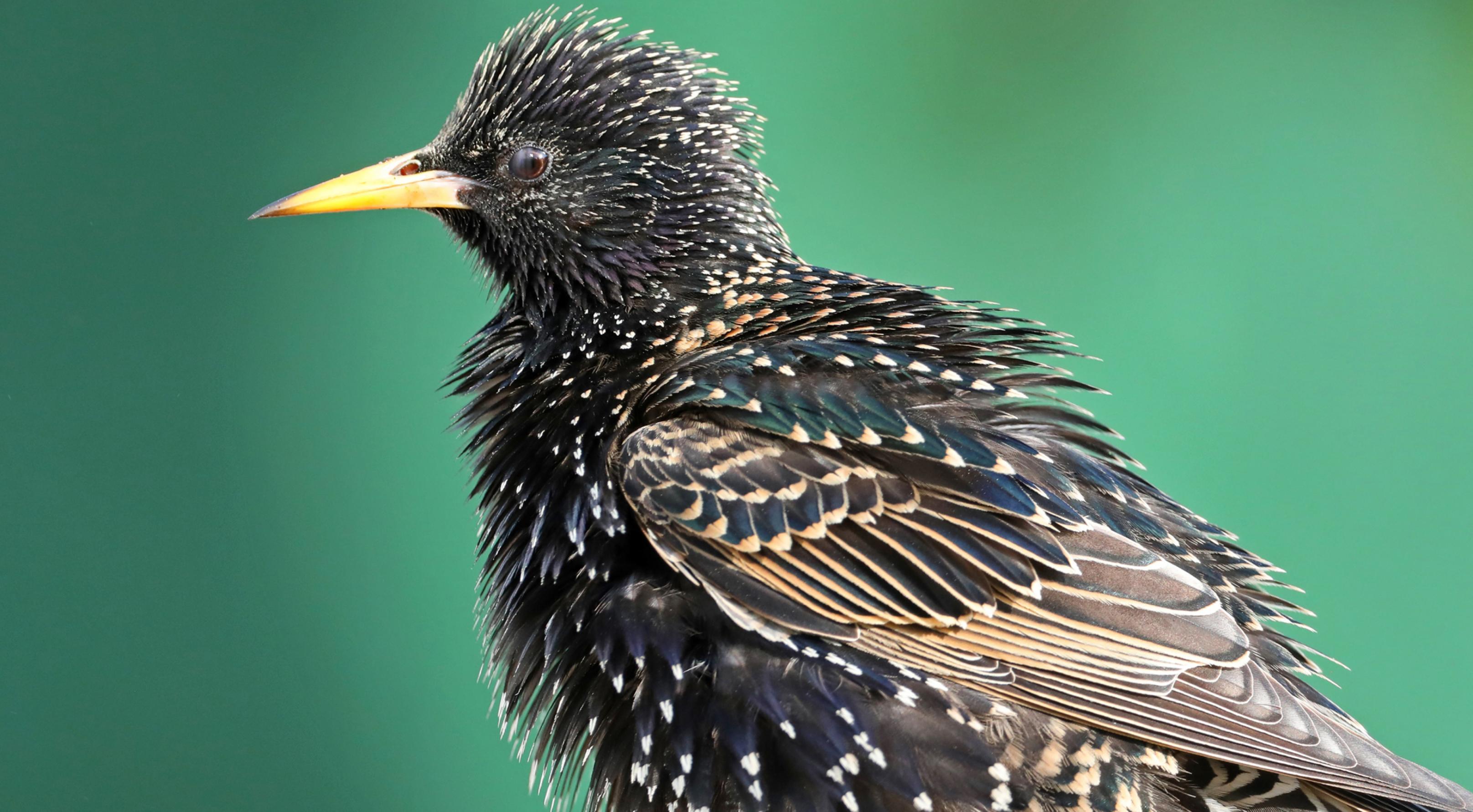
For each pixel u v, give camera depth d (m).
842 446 2.69
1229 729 2.67
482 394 2.72
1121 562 2.68
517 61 2.72
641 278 2.72
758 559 2.68
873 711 2.68
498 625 2.71
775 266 2.72
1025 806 2.68
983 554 2.68
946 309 2.71
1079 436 2.71
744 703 2.68
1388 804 2.68
